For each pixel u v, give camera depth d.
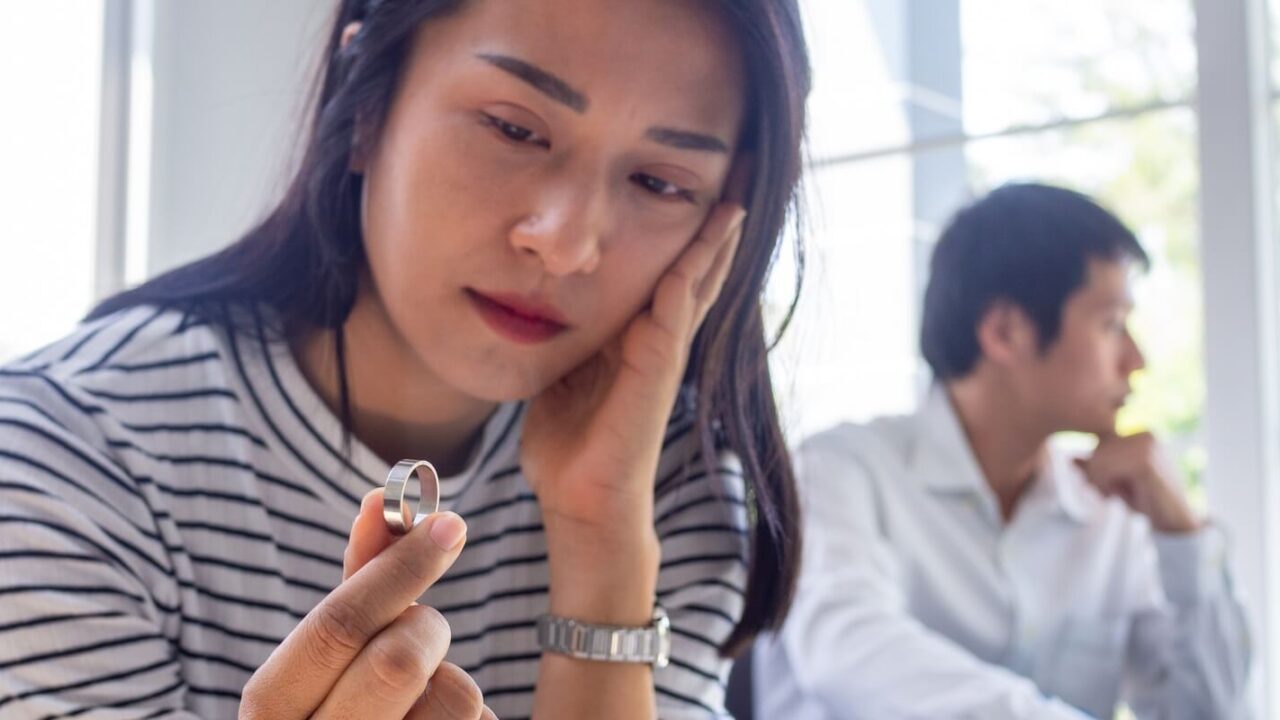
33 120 2.01
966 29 1.75
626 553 0.72
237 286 0.72
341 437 0.71
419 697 0.53
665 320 0.72
